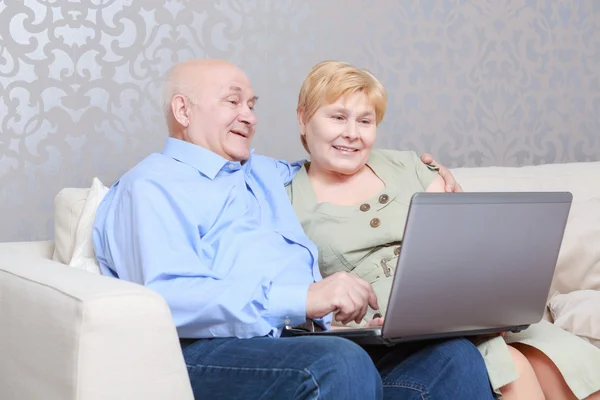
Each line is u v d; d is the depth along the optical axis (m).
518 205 1.38
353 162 1.78
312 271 1.67
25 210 2.57
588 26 3.40
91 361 1.15
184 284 1.43
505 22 3.22
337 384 1.23
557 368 1.54
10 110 2.53
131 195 1.52
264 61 2.82
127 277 1.52
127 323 1.17
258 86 2.81
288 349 1.30
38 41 2.54
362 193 1.82
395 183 1.83
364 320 1.68
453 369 1.40
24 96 2.54
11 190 2.55
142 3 2.65
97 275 1.33
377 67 2.99
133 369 1.17
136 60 2.65
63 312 1.20
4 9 2.50
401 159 1.89
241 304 1.41
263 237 1.62
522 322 1.51
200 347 1.42
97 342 1.15
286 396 1.24
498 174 2.30
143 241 1.47
